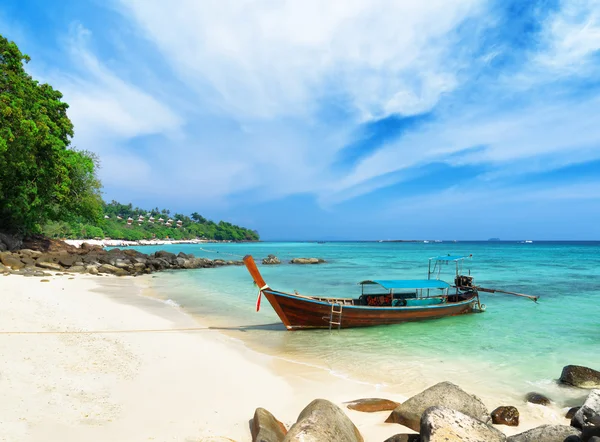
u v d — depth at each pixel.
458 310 19.78
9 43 33.75
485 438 5.58
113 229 148.12
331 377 10.73
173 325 16.05
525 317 19.77
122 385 8.66
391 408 8.40
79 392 7.92
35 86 38.56
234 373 10.41
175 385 9.08
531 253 100.56
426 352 13.56
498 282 35.00
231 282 34.06
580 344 14.68
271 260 60.75
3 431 5.92
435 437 5.52
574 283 34.25
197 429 6.79
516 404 9.23
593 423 6.30
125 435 6.32
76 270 34.78
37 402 7.15
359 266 55.06
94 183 43.91
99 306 18.56
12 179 36.16
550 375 11.32
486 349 13.95
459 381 10.73
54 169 37.53
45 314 14.92
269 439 5.83
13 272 28.30
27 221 40.62
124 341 12.45
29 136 31.45
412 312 18.06
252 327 16.86
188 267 49.69
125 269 39.62
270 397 8.92
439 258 22.98
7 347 10.22
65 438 5.99
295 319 16.33
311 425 5.61
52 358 9.80
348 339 15.23
